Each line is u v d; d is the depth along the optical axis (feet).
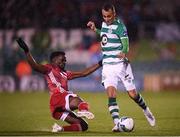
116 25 106.42
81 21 282.15
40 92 249.34
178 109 161.89
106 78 107.04
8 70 261.85
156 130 110.11
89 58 258.78
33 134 105.29
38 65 108.27
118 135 101.09
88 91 254.68
